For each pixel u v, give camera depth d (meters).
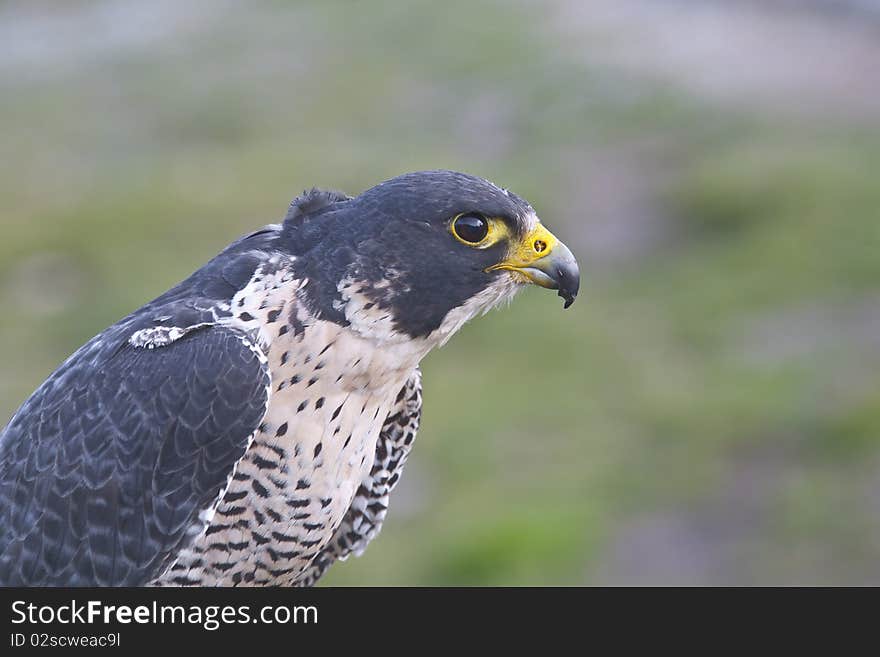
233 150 28.44
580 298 18.11
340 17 39.88
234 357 6.12
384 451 7.22
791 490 12.81
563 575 11.89
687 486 13.16
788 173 20.55
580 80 28.55
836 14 30.81
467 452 14.39
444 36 34.97
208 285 6.45
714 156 22.61
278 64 35.28
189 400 6.09
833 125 23.31
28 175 28.36
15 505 6.25
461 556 12.41
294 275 6.32
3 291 21.22
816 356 15.25
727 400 14.58
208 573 6.45
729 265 18.20
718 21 31.91
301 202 6.62
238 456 6.12
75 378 6.37
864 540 11.93
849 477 12.89
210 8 44.62
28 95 35.66
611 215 20.92
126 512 6.14
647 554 12.13
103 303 20.27
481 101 29.16
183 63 36.91
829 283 17.03
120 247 22.58
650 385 15.25
